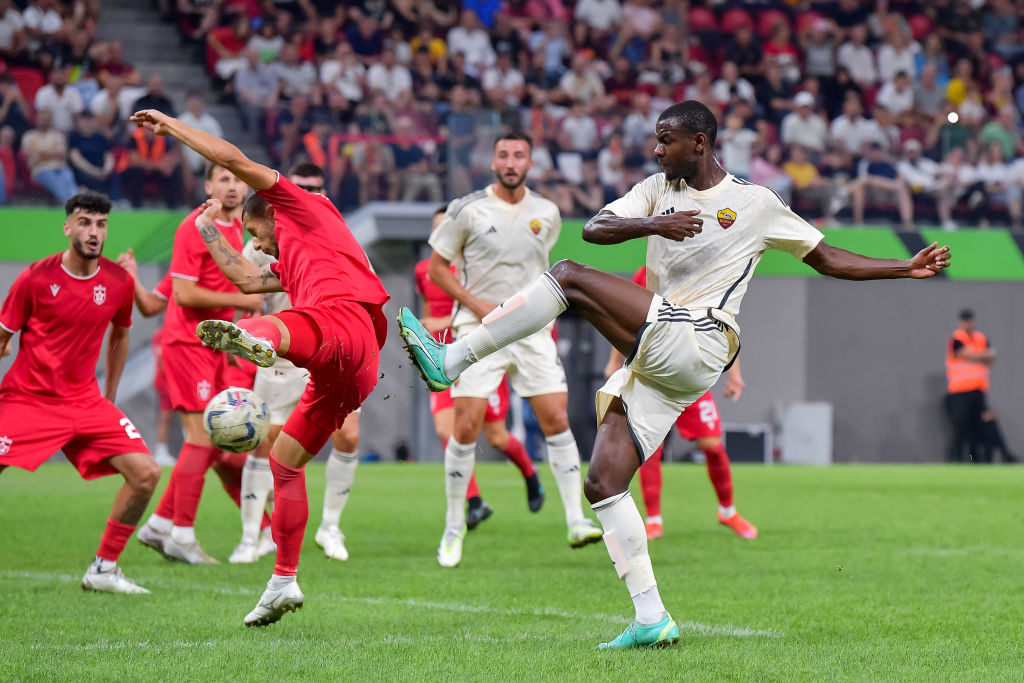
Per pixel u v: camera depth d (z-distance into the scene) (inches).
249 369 605.0
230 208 583.8
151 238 1339.8
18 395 477.4
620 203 369.7
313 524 754.8
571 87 1701.5
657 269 372.5
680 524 765.3
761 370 1624.0
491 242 605.0
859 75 1868.8
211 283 585.0
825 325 1635.1
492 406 740.0
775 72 1758.1
